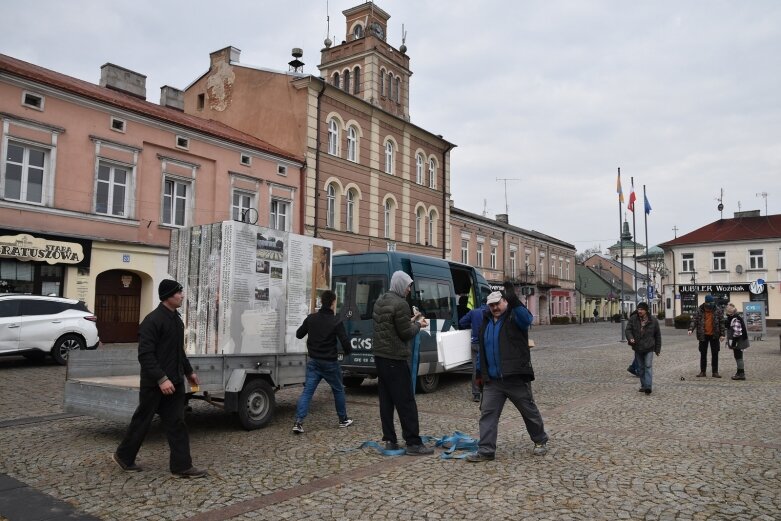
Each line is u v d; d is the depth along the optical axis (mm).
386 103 33000
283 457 6574
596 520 4555
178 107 26547
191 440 7504
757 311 29453
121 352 8688
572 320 59719
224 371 7875
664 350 22578
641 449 6785
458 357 11172
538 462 6254
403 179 33188
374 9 34469
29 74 17391
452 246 41062
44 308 14938
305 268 9477
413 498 5090
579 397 10859
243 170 24234
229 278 8148
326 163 27766
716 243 50031
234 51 30016
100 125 19438
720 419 8594
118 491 5340
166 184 21859
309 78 26844
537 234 54750
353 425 8461
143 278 21078
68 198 18500
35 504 4984
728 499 5012
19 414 9008
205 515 4707
